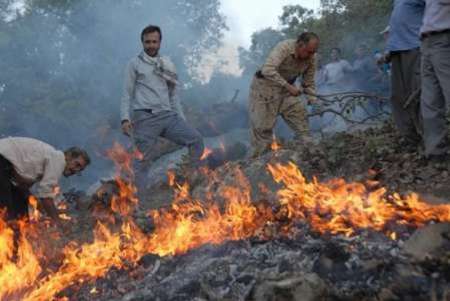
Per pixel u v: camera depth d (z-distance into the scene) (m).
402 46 5.40
